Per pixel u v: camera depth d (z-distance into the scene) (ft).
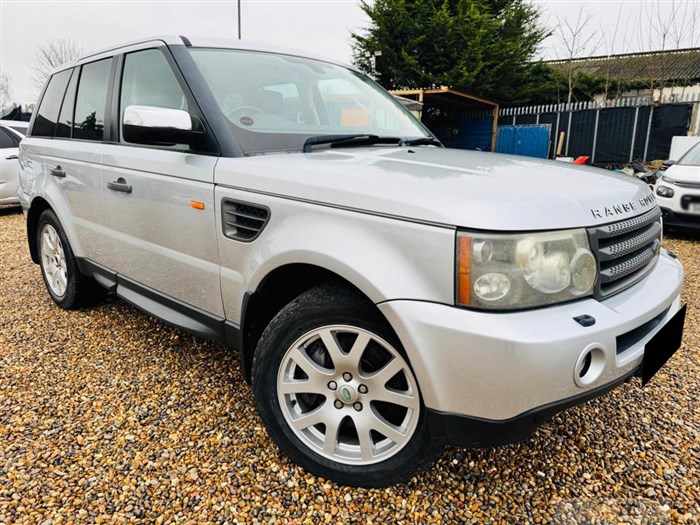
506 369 4.67
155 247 8.26
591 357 5.03
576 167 7.14
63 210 10.77
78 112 10.61
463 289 4.81
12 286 14.11
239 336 6.98
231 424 7.41
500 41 64.54
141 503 5.90
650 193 6.93
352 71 10.61
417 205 5.06
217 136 7.07
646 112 50.01
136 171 8.31
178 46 8.08
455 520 5.74
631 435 7.32
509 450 6.93
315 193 5.80
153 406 7.88
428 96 48.60
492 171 6.22
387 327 5.42
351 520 5.72
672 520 5.78
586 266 5.16
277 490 6.13
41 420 7.50
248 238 6.55
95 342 10.21
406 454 5.69
